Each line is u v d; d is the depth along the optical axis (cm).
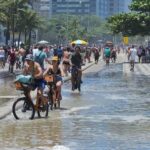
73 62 3884
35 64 2420
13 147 1714
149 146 1744
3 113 2481
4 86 4334
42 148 1692
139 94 3700
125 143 1802
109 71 7031
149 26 10431
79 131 2059
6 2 10881
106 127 2167
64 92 3806
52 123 2273
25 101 2402
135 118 2455
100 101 3203
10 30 13762
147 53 10844
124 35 10788
